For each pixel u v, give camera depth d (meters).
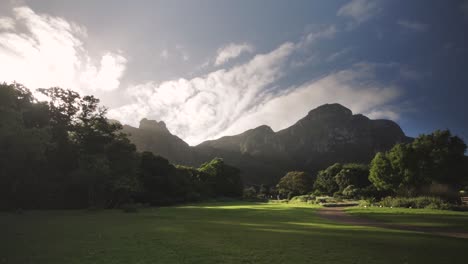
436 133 47.06
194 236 13.91
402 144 50.19
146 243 11.84
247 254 9.93
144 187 61.03
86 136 46.91
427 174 45.59
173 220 22.88
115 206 47.34
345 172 85.12
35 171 40.00
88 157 42.44
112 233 14.78
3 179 33.88
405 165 47.84
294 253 10.16
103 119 49.56
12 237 13.11
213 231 15.91
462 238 14.84
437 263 9.02
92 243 11.75
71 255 9.48
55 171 44.22
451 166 44.19
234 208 43.34
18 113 26.55
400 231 17.25
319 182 100.00
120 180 44.19
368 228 18.70
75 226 18.05
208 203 71.12
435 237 14.77
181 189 72.25
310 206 50.16
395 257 9.77
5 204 36.22
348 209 38.03
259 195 126.94
